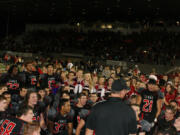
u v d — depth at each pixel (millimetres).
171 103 4738
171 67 21312
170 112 4047
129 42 28016
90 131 3205
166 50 24969
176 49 24688
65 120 4684
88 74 7145
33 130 2766
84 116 4379
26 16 33188
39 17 33344
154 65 21906
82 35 31688
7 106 4238
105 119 3059
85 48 29578
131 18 29297
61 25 34281
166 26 27734
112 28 30797
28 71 7129
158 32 27594
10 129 3295
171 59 23344
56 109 4879
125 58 25797
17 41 34969
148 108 5617
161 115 4262
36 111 4512
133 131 3133
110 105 3123
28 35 35094
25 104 3764
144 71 22156
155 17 27656
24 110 3441
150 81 5719
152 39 27094
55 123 4613
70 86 6977
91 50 28500
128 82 6859
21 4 24625
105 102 3193
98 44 29344
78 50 29891
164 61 23297
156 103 5590
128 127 3086
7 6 26625
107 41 29266
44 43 32125
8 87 6043
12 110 3955
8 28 36781
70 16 31219
